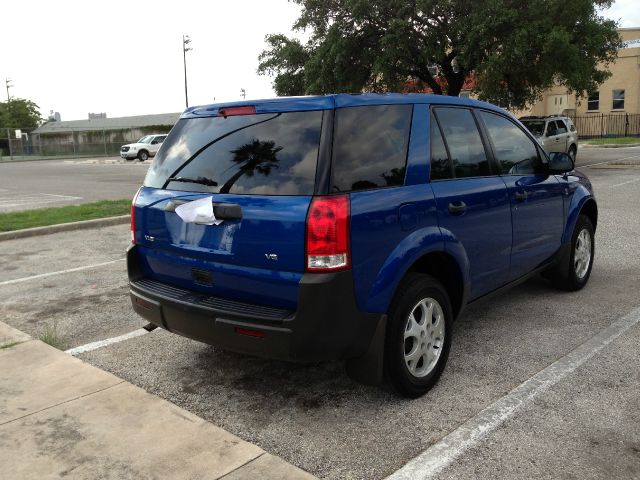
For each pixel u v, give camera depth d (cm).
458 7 1825
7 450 306
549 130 1859
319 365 421
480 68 1772
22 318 546
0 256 831
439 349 376
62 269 742
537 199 483
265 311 321
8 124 8244
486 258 423
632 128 3650
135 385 385
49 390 375
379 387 381
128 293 623
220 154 350
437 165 383
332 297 305
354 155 325
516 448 304
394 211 336
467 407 350
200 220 337
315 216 302
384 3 1856
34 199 1591
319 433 327
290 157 321
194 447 305
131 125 7406
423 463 294
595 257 707
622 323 480
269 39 2255
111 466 290
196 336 351
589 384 373
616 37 1909
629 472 281
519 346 440
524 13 1770
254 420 345
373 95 354
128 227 1076
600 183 1465
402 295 344
